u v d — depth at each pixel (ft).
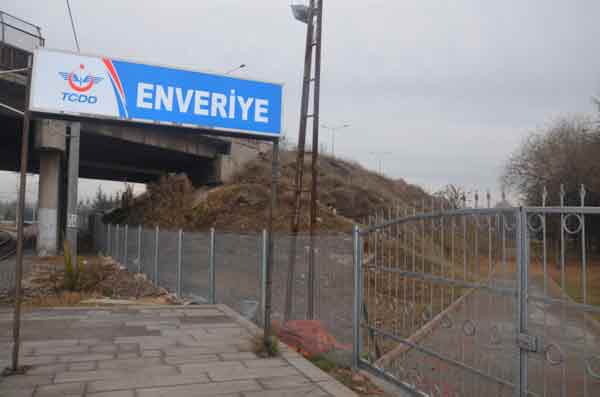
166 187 106.01
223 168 106.73
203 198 91.56
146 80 20.30
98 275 47.78
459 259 14.65
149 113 20.26
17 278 17.89
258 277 29.09
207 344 22.39
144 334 24.39
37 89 18.57
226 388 16.38
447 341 15.17
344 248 21.53
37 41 74.38
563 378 10.93
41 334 24.18
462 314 14.56
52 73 18.88
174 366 18.80
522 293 11.92
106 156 113.91
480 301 13.73
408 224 17.26
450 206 15.23
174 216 93.09
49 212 91.71
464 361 14.32
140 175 146.30
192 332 24.98
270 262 21.70
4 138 98.02
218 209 84.17
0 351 20.70
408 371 16.78
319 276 23.49
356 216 90.27
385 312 18.42
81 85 19.27
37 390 15.78
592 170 81.46
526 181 99.14
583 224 10.48
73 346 21.68
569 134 95.66
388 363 18.24
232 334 24.58
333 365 20.34
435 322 15.66
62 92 18.95
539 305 11.60
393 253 18.22
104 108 19.58
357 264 19.85
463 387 14.37
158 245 48.78
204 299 36.78
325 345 21.30
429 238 16.12
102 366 18.61
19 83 72.64
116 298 40.68
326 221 74.28
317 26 27.81
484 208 13.47
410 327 16.70
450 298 16.17
